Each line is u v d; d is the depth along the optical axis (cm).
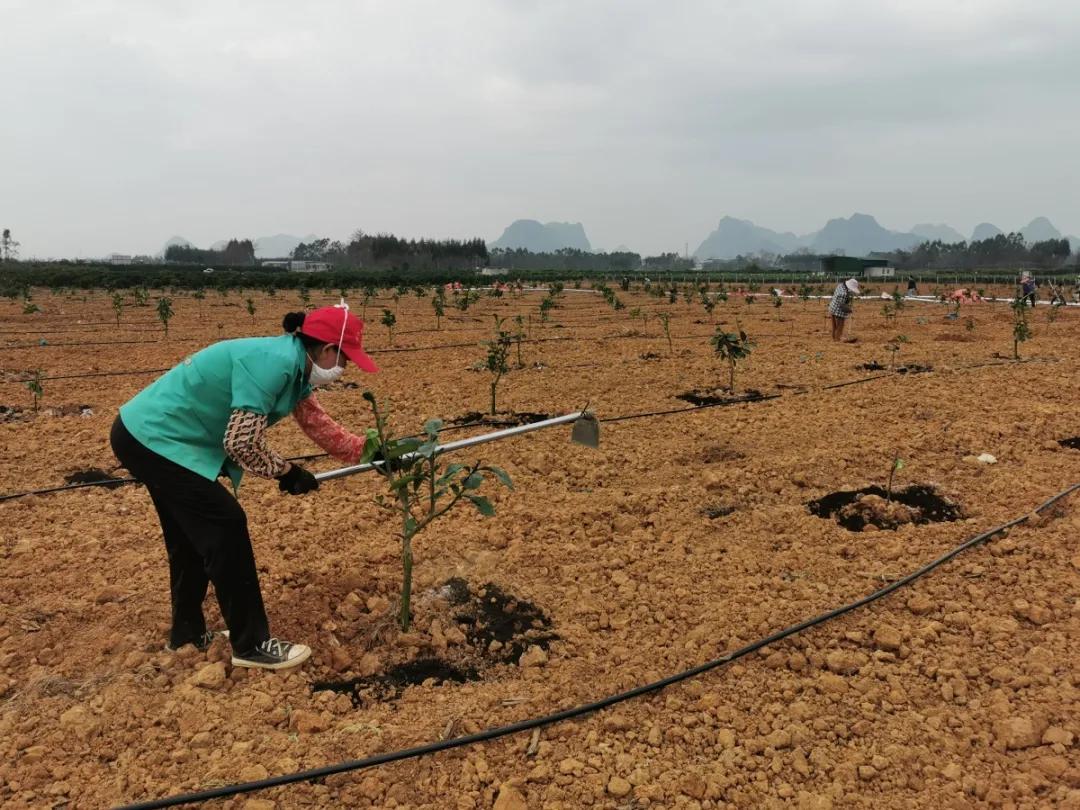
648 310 2472
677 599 424
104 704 328
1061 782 285
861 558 471
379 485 617
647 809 275
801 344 1452
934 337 1563
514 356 1308
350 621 404
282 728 320
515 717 324
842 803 277
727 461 682
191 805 276
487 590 439
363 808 276
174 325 1975
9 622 396
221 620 405
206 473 337
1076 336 1548
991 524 516
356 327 357
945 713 325
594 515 540
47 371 1184
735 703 335
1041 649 365
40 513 555
